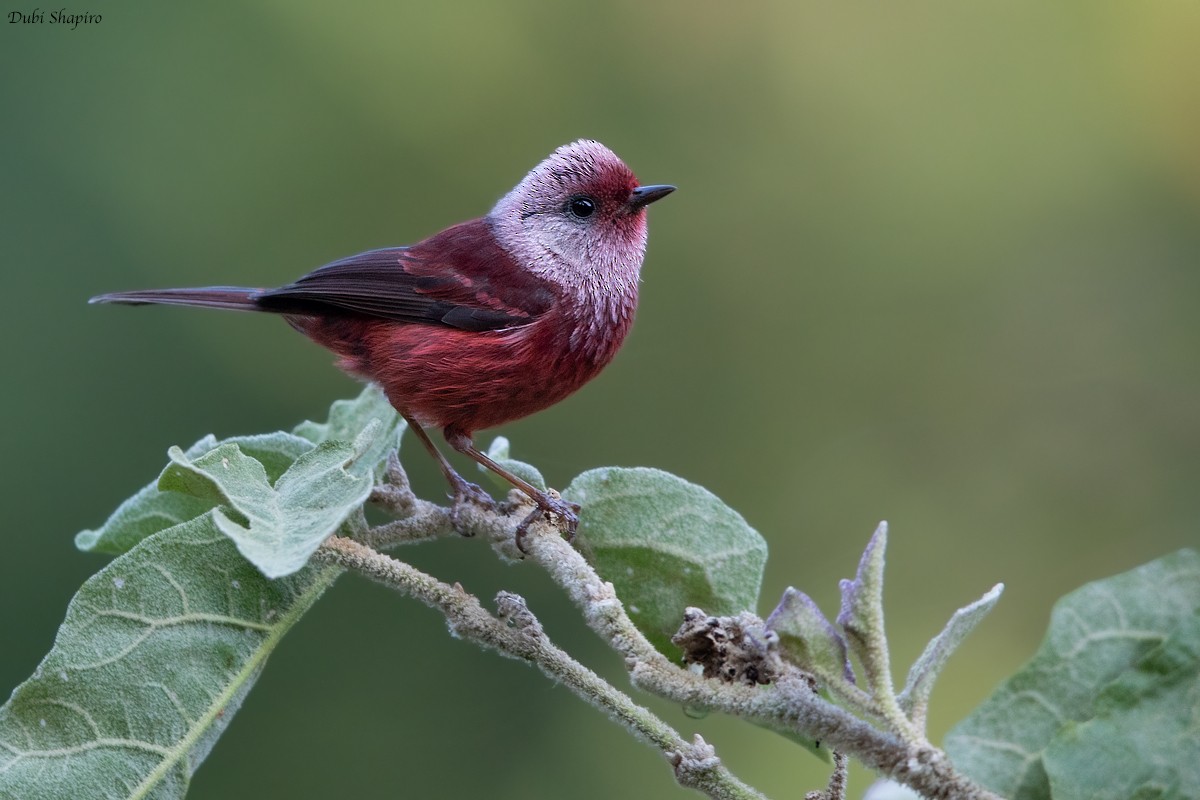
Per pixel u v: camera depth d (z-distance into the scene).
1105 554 13.73
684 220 15.82
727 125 15.98
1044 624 13.26
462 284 7.85
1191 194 15.50
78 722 3.95
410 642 12.66
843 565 14.11
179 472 4.07
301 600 4.20
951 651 3.79
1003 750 4.01
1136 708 3.79
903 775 3.60
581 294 8.01
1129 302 15.14
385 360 7.86
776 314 15.46
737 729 11.70
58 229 13.78
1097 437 14.31
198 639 4.11
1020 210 15.67
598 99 15.91
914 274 15.56
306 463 4.27
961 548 13.88
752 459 14.83
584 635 12.73
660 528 4.61
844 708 3.77
